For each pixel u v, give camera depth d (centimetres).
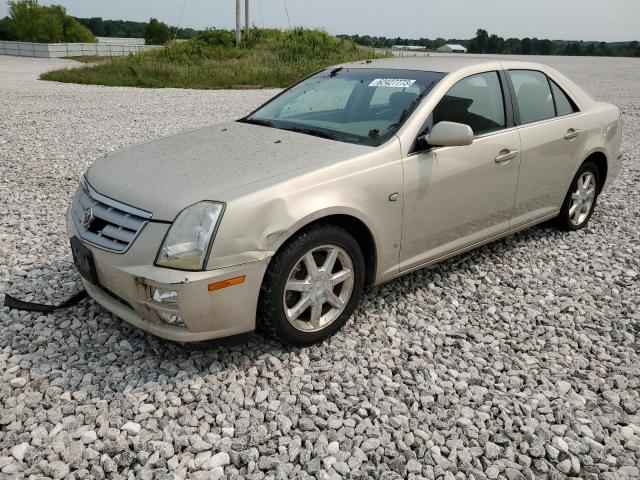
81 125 1099
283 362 329
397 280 434
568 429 282
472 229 423
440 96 389
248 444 265
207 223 288
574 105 509
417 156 366
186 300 285
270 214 299
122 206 311
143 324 308
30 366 320
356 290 354
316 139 372
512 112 442
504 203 441
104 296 337
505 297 415
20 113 1226
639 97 1631
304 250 315
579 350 353
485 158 409
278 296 312
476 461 259
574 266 474
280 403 293
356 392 304
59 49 4162
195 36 2750
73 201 371
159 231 292
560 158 483
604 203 645
